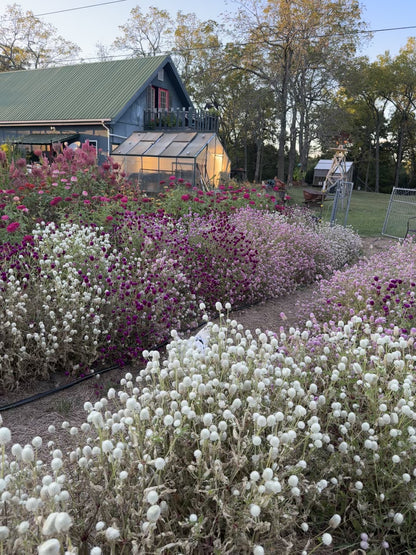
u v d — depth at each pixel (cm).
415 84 4588
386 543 204
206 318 308
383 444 224
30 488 168
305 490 195
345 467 225
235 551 178
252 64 3344
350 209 2027
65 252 477
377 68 4556
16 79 2712
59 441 295
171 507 204
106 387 373
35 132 2233
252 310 593
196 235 654
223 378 251
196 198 854
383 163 5403
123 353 419
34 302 398
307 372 287
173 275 506
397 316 435
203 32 3856
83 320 391
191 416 194
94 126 2073
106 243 561
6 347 367
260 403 226
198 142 1667
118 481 176
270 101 3325
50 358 371
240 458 184
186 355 252
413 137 5216
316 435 199
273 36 3209
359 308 485
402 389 257
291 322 546
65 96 2336
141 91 2159
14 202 679
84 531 177
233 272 591
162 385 225
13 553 142
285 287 696
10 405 341
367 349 321
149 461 175
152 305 430
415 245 730
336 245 914
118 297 432
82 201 754
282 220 884
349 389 269
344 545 210
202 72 3575
